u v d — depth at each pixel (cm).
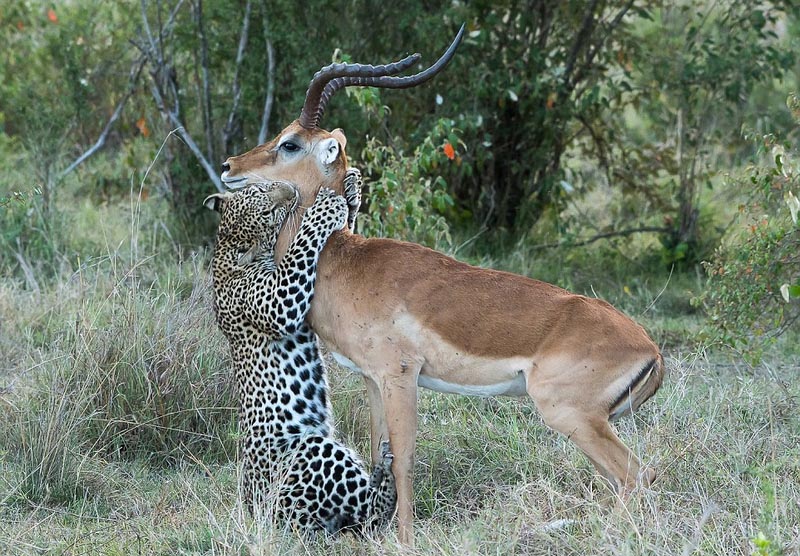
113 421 1044
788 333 1330
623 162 1781
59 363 1094
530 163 1702
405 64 925
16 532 876
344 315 882
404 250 886
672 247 1684
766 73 1781
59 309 1300
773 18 1716
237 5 1630
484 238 1697
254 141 1670
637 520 777
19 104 1806
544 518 838
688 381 1132
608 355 827
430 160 1396
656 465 877
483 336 848
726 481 875
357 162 1584
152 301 1152
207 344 1116
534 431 1039
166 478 1009
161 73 1675
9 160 1748
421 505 938
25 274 1430
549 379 832
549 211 1780
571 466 940
